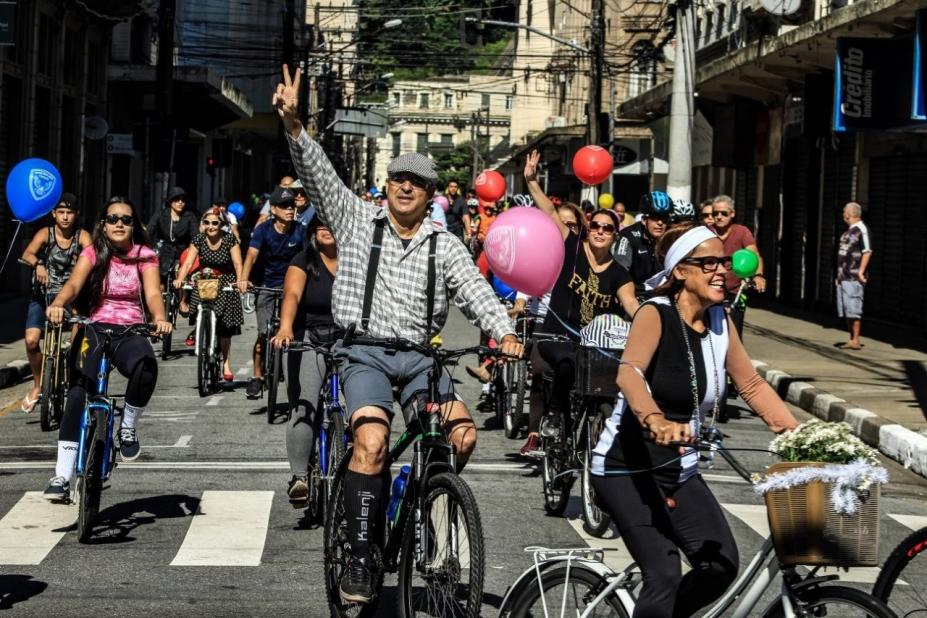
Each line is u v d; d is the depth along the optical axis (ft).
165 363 55.36
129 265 27.32
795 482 14.53
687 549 16.39
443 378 20.08
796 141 96.68
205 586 22.88
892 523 29.60
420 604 18.56
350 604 20.57
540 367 31.48
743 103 106.42
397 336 19.98
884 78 64.34
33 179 33.04
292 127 20.01
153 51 136.05
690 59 72.84
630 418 16.55
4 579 23.16
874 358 60.23
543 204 34.24
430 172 20.04
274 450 35.91
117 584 22.94
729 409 46.47
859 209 64.34
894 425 40.47
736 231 45.27
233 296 46.80
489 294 19.90
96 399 26.30
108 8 102.83
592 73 112.16
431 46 254.68
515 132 284.20
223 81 132.98
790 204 98.12
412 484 19.11
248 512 28.55
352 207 20.36
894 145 76.74
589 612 16.12
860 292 63.98
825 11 86.28
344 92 266.16
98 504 26.17
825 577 15.31
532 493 31.09
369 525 19.44
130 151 92.53
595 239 29.78
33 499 29.55
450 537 18.01
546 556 16.76
